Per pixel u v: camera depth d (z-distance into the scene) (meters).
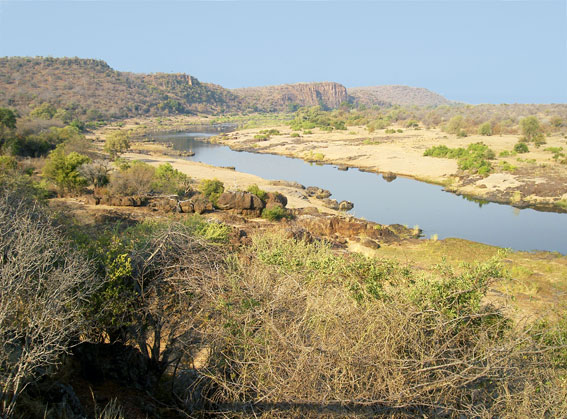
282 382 4.05
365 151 69.88
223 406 4.48
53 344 4.53
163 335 6.67
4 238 5.17
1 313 4.14
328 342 4.39
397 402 4.07
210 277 5.81
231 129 142.25
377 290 5.91
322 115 170.62
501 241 28.14
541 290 13.84
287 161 67.00
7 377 4.14
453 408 4.12
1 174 21.94
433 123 122.31
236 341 4.84
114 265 5.79
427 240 23.67
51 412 4.36
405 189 45.22
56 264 5.40
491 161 54.38
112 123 147.38
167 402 5.63
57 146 52.44
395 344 4.54
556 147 63.66
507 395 4.23
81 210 22.39
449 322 4.97
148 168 33.81
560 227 31.47
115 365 5.79
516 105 187.75
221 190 31.84
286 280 5.70
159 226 7.55
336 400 3.93
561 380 4.70
